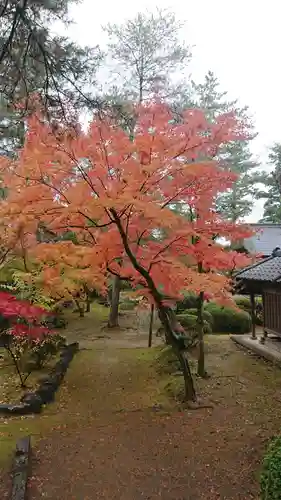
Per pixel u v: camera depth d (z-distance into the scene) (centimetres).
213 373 909
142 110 568
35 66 668
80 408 738
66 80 674
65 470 511
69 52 667
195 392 755
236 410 697
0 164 556
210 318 1427
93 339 1392
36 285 850
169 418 671
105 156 537
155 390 828
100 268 663
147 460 533
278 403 725
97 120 571
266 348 1086
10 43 615
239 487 461
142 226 607
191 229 607
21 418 689
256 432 603
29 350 984
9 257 988
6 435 614
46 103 650
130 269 689
